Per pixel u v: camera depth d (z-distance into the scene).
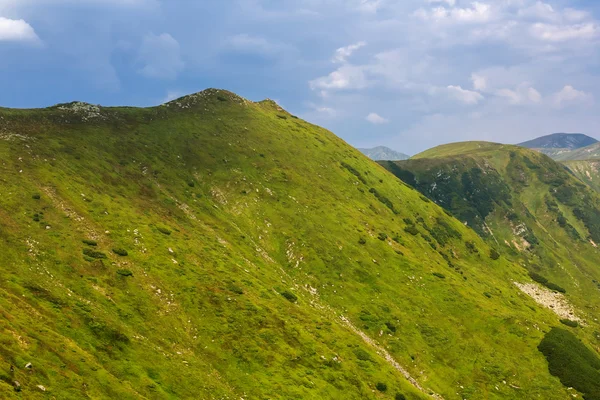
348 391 60.00
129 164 105.38
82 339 46.41
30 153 86.25
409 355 80.69
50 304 49.44
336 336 72.12
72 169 88.81
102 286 59.81
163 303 62.81
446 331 88.69
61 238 65.19
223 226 99.44
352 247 105.31
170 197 100.62
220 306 66.88
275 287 82.00
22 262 56.56
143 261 69.50
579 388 75.88
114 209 81.69
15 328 40.34
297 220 108.75
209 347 58.91
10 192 70.25
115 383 41.56
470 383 77.38
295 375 58.62
